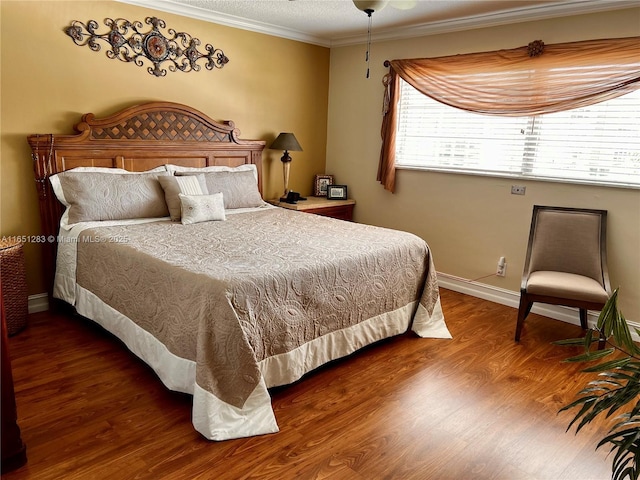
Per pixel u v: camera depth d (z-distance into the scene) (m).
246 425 2.09
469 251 4.23
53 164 3.29
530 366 2.84
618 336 1.22
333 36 4.83
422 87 4.26
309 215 4.02
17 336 3.02
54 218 3.36
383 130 4.62
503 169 3.94
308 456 1.95
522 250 3.87
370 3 2.42
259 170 4.68
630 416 1.24
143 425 2.12
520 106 3.67
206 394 2.03
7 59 3.07
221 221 3.59
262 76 4.58
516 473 1.89
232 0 3.63
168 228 3.24
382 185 4.84
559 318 3.66
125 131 3.64
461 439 2.10
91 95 3.49
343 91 5.09
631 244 3.30
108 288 2.82
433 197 4.43
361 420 2.23
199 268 2.32
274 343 2.31
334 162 5.34
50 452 1.91
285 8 3.82
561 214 3.48
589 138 3.44
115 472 1.81
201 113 4.08
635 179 3.27
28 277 3.38
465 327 3.46
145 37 3.70
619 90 3.19
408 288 3.18
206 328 2.06
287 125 4.92
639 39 3.08
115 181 3.41
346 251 2.82
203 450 1.96
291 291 2.38
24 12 3.10
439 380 2.64
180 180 3.65
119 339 2.82
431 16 3.89
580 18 3.34
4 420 1.75
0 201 3.19
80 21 3.35
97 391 2.39
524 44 3.65
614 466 1.28
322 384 2.56
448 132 4.26
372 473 1.86
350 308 2.74
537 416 2.30
